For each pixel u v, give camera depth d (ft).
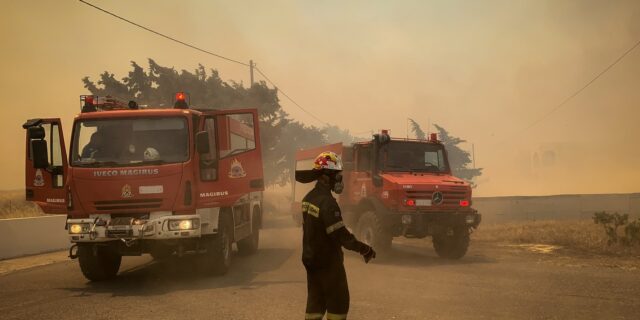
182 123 29.35
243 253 42.50
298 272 32.30
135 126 29.30
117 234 27.45
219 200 30.45
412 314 20.18
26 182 29.45
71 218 28.53
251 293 25.03
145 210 27.99
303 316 20.16
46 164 28.84
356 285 26.66
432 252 44.55
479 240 51.75
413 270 32.22
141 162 28.45
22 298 25.07
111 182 28.04
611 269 31.86
